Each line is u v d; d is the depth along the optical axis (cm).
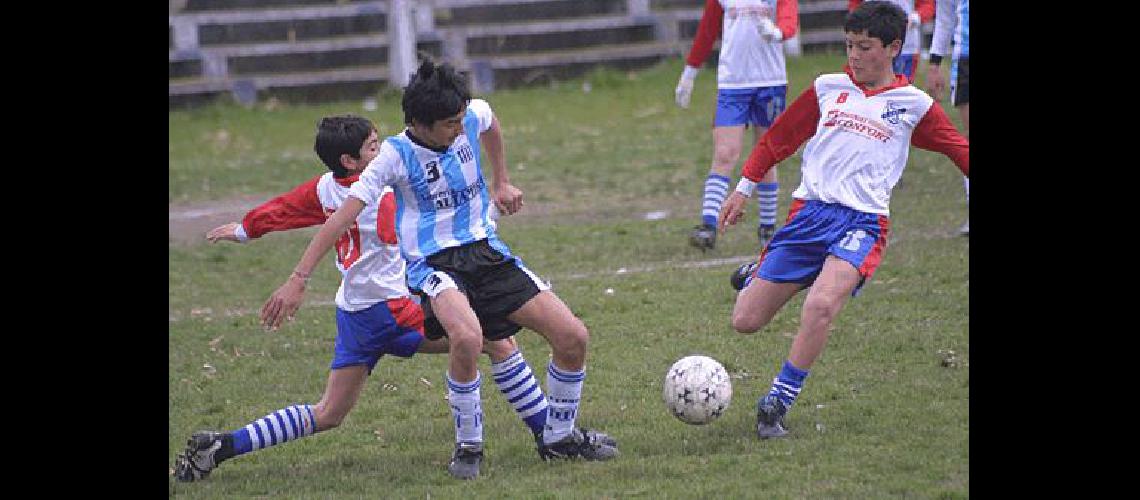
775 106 3666
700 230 3606
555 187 4716
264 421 2070
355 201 1941
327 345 2953
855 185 2161
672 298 3134
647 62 6944
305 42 6800
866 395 2344
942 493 1809
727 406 2098
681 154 5125
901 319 2833
